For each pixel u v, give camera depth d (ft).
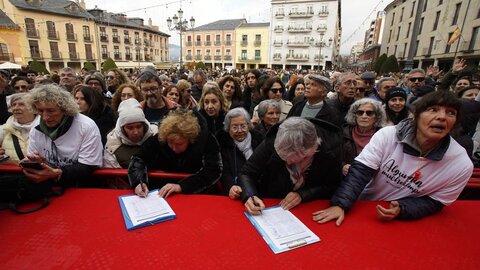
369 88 14.87
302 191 5.60
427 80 20.95
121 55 125.59
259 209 5.03
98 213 4.97
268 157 5.86
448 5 67.26
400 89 9.66
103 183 7.23
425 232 4.57
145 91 10.80
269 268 3.74
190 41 156.56
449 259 3.94
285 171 5.77
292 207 5.33
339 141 5.71
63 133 6.26
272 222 4.79
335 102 11.95
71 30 103.04
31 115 8.21
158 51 155.43
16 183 5.15
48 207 5.14
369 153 5.46
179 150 6.52
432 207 5.01
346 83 11.20
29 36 91.56
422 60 79.82
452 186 4.92
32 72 23.25
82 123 6.46
